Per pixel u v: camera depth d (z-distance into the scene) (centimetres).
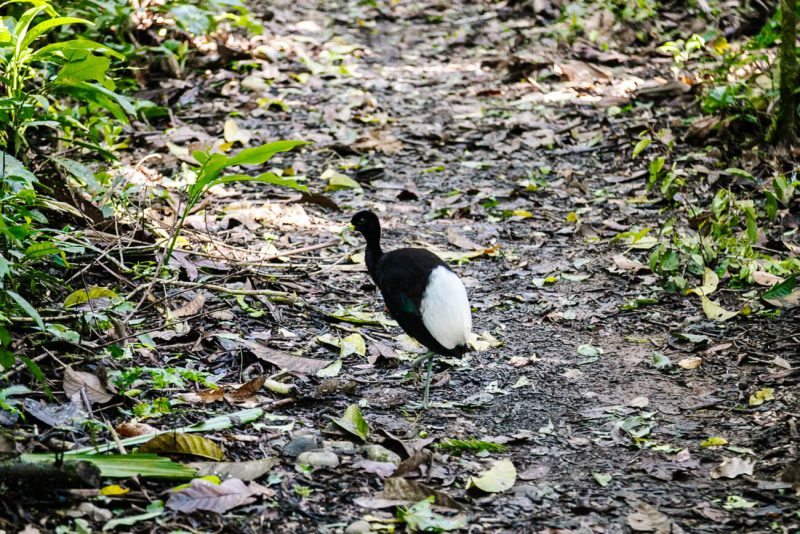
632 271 1119
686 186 1318
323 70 1836
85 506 636
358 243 1193
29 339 823
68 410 748
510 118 1627
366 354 938
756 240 1063
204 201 1230
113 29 1712
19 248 892
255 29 1916
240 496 664
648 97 1659
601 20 1980
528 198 1346
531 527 664
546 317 1018
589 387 882
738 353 928
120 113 1047
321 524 655
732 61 1605
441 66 1927
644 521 665
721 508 688
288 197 1329
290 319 992
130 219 1119
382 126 1596
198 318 955
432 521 657
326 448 750
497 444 772
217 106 1630
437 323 814
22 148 1050
